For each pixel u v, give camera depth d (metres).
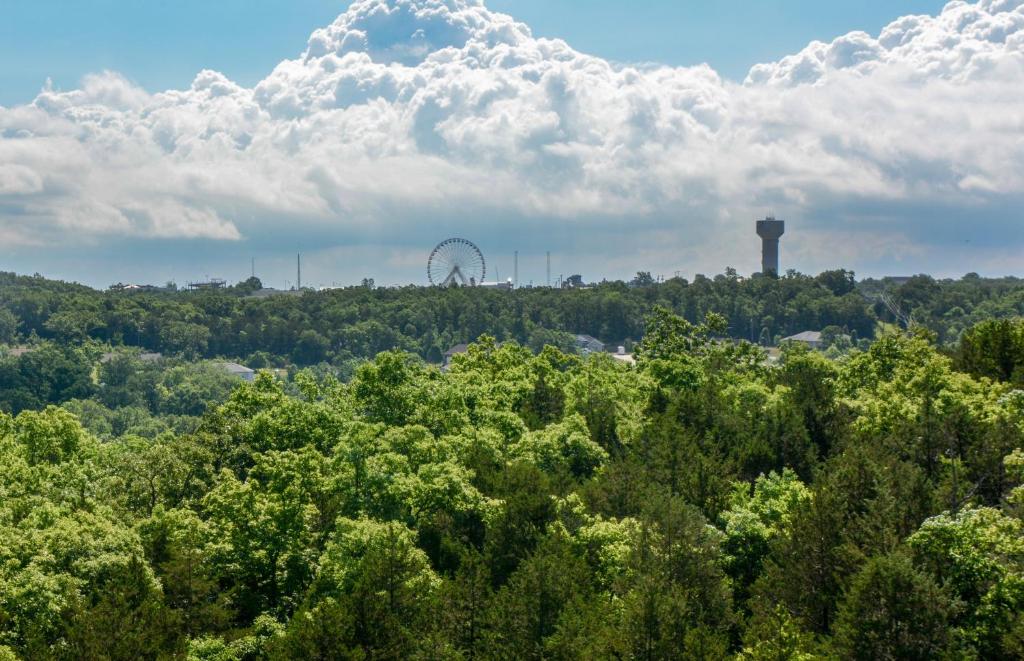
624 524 73.38
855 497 73.38
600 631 60.47
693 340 165.50
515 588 63.75
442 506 79.25
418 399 105.56
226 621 67.50
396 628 60.94
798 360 139.25
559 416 120.94
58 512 73.44
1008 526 58.59
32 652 57.50
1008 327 120.81
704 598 65.50
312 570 75.25
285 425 99.81
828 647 58.59
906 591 57.03
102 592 64.12
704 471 85.38
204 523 76.19
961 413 83.69
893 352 132.38
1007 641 53.72
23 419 100.38
